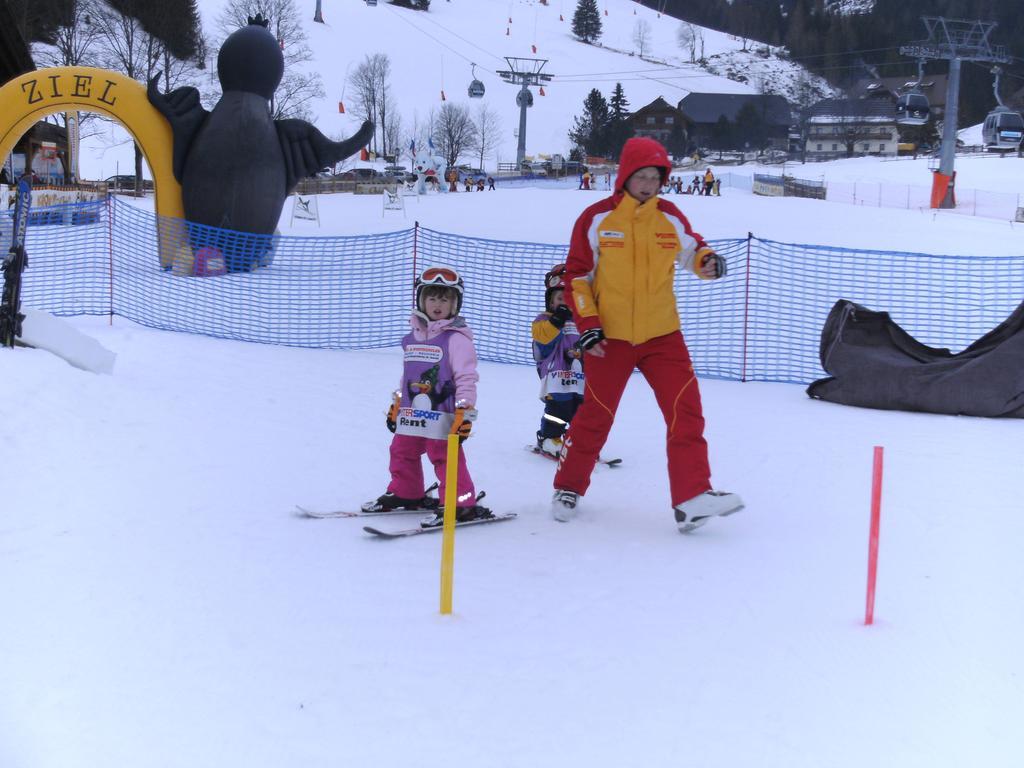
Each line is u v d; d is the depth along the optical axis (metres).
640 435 7.64
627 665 3.43
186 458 6.30
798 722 3.02
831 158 105.38
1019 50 140.38
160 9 54.53
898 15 172.25
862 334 9.34
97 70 16.84
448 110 99.56
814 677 3.34
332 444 6.90
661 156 4.98
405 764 2.77
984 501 5.63
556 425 6.82
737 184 70.62
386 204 32.62
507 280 15.07
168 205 17.28
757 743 2.89
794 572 4.42
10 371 7.40
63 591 4.03
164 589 4.09
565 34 170.00
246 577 4.27
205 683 3.26
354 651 3.52
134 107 16.89
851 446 7.17
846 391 8.98
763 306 13.59
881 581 4.30
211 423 7.27
